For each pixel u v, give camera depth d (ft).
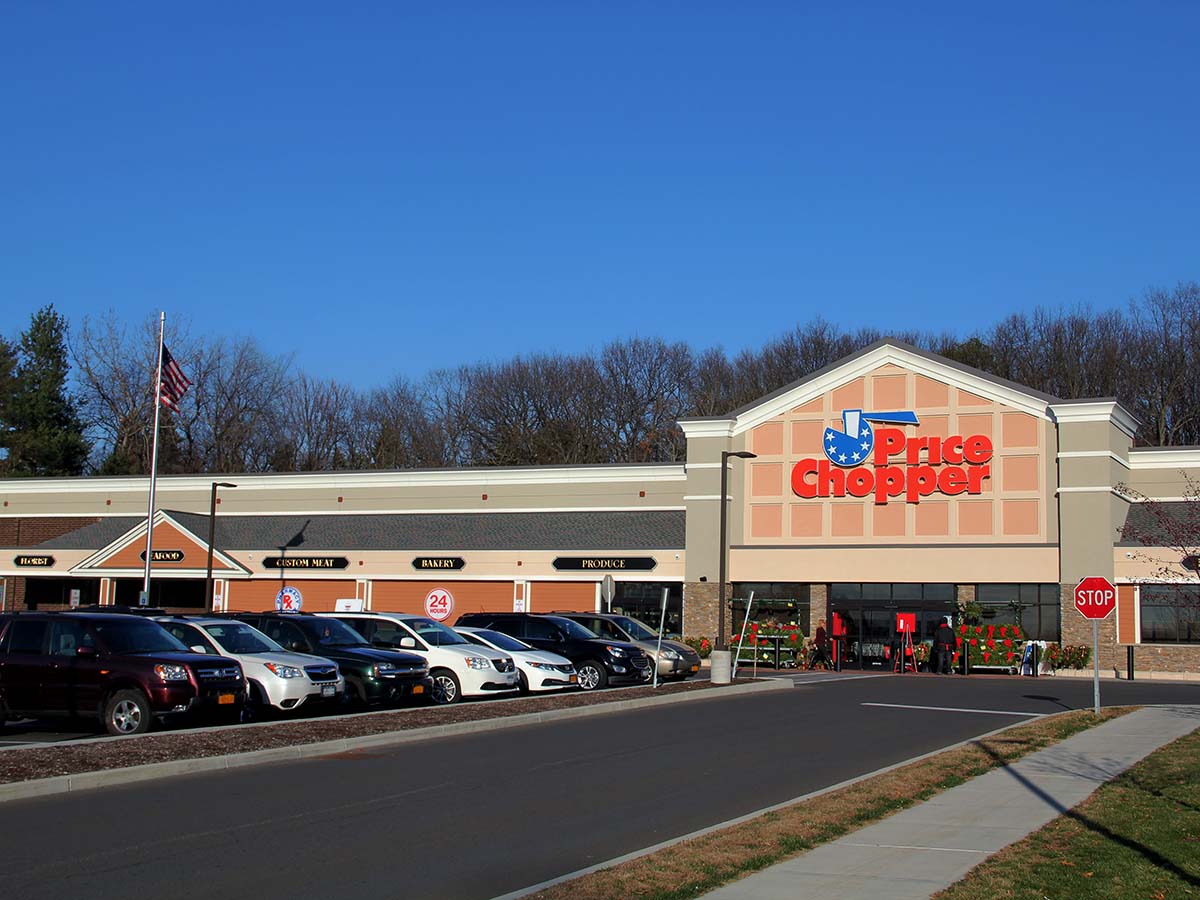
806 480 153.99
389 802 45.42
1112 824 41.37
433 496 177.17
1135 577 135.64
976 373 147.02
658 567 156.87
